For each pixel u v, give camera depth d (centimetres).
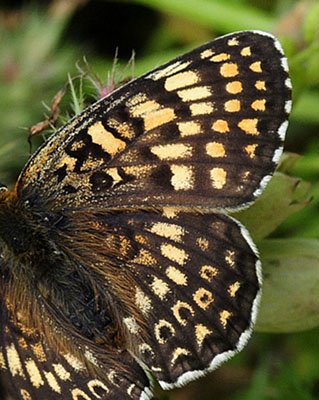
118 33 20
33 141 19
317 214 19
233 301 15
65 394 15
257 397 18
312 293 16
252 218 16
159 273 15
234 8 19
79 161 15
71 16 20
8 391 15
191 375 15
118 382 15
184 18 20
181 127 15
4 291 15
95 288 15
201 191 15
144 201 15
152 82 15
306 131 19
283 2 19
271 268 16
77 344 15
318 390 18
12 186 19
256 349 19
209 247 15
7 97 20
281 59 15
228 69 15
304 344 18
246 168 15
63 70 20
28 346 15
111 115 15
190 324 15
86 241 15
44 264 15
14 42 20
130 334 15
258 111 15
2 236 16
